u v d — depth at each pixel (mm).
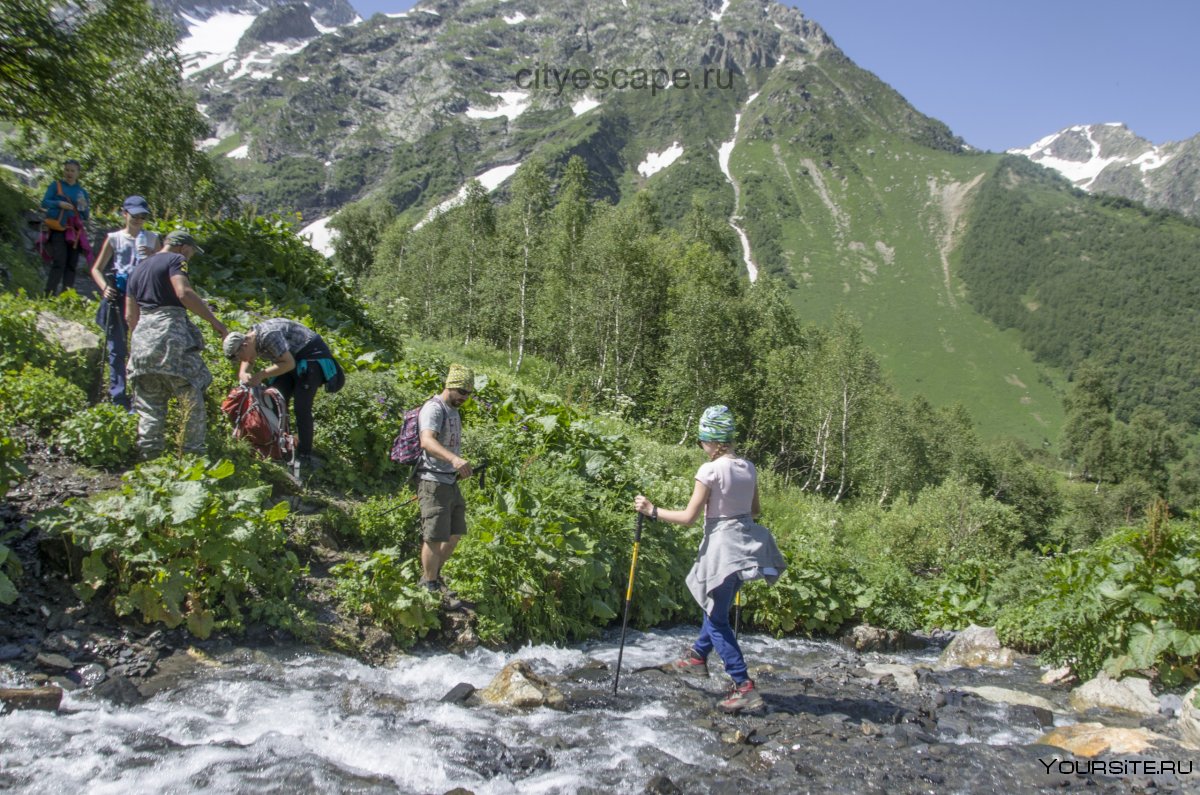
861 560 13664
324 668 6324
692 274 67875
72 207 12703
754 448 61406
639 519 6848
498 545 8242
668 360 55125
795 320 82125
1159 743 6379
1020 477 104375
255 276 15867
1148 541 8570
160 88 39375
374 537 8547
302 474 9398
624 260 59344
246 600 6695
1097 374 176375
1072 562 10492
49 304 11078
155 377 7750
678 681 7359
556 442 11945
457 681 6625
